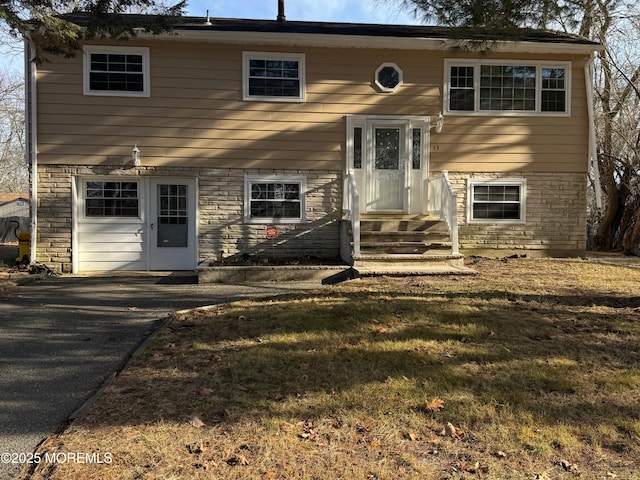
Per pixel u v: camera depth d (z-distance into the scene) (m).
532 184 11.12
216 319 5.52
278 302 6.29
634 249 13.93
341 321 5.23
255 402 3.29
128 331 5.37
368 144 10.77
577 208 11.22
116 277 9.49
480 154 11.00
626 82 15.77
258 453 2.67
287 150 10.55
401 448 2.75
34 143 9.88
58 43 7.96
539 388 3.54
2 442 2.85
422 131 10.91
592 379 3.68
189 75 10.25
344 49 10.60
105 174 10.11
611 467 2.57
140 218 10.41
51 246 10.05
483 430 2.94
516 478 2.46
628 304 6.05
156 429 2.91
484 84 10.99
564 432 2.91
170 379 3.72
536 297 6.37
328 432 2.91
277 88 10.51
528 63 11.01
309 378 3.71
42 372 4.07
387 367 3.93
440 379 3.67
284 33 10.21
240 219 10.48
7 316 6.05
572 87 11.12
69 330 5.41
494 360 4.08
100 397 3.40
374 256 8.93
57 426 3.06
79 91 9.99
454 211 9.34
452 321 5.21
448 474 2.50
